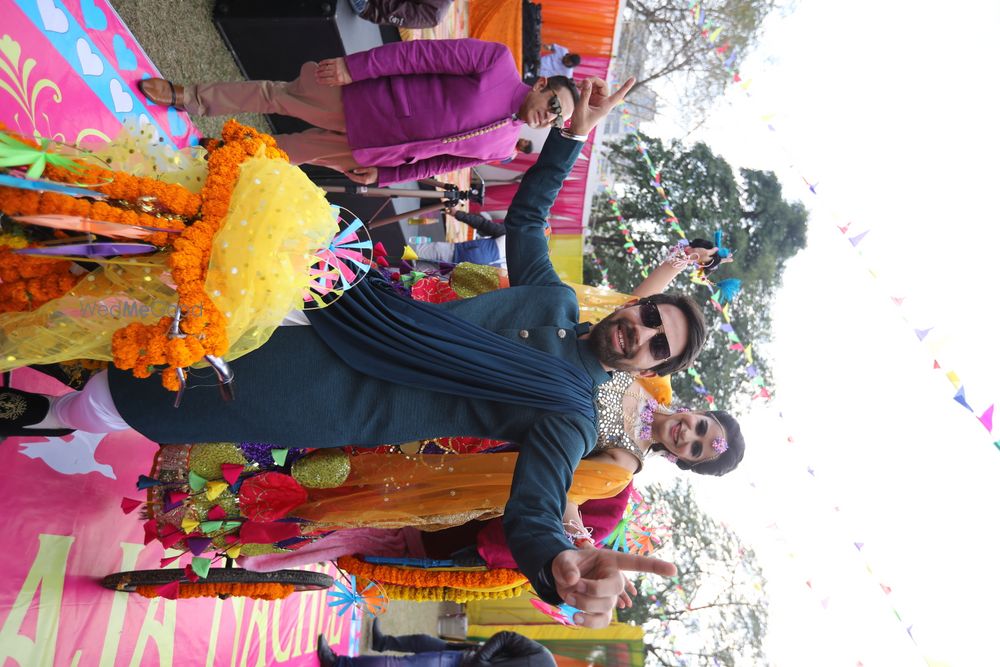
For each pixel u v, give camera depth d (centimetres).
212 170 146
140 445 256
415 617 757
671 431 230
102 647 232
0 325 138
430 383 172
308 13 332
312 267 162
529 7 661
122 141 149
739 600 1040
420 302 185
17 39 198
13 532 198
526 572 135
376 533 235
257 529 205
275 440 172
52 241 138
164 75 293
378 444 177
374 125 263
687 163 959
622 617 1054
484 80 255
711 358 893
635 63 851
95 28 235
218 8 334
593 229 976
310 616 419
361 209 432
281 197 143
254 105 269
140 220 137
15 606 196
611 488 214
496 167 687
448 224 643
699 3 754
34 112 201
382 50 252
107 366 172
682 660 1079
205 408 167
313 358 172
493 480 203
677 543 1053
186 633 283
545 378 175
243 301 140
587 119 206
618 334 179
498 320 190
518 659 394
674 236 947
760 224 970
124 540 243
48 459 214
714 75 793
